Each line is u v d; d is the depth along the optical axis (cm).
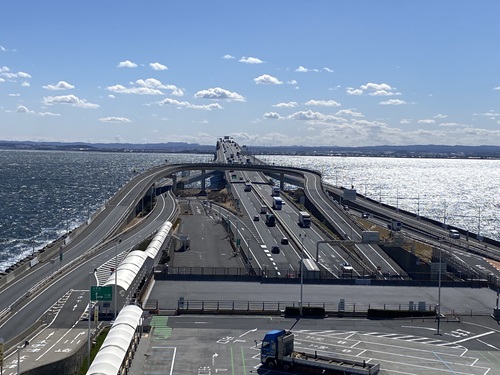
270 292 10725
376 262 14900
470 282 11706
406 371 7094
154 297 10112
